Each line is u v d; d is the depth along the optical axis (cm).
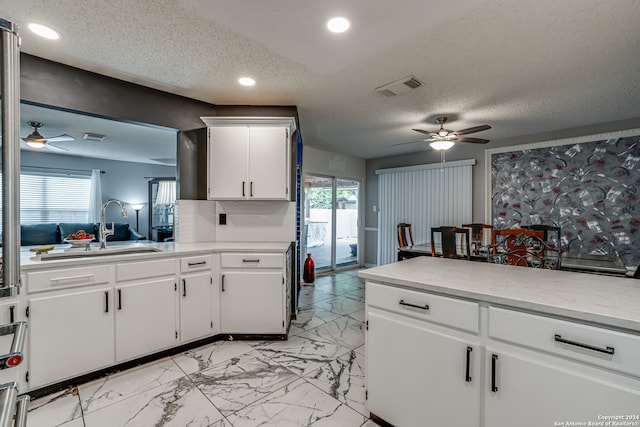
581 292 124
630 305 106
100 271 205
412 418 142
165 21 180
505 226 466
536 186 439
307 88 277
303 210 519
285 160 293
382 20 178
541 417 108
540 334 109
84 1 162
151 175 761
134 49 212
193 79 258
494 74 250
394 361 149
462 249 369
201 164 308
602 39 198
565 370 104
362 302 392
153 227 760
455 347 129
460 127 404
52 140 471
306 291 447
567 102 312
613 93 289
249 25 184
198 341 255
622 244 373
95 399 182
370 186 646
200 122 306
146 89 272
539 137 436
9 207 86
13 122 86
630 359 93
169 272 237
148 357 228
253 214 320
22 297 177
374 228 637
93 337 202
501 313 117
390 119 372
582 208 402
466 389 126
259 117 290
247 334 268
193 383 200
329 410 173
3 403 66
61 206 651
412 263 191
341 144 512
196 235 308
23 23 182
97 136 461
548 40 199
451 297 131
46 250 241
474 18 176
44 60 225
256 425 160
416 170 564
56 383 190
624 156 373
